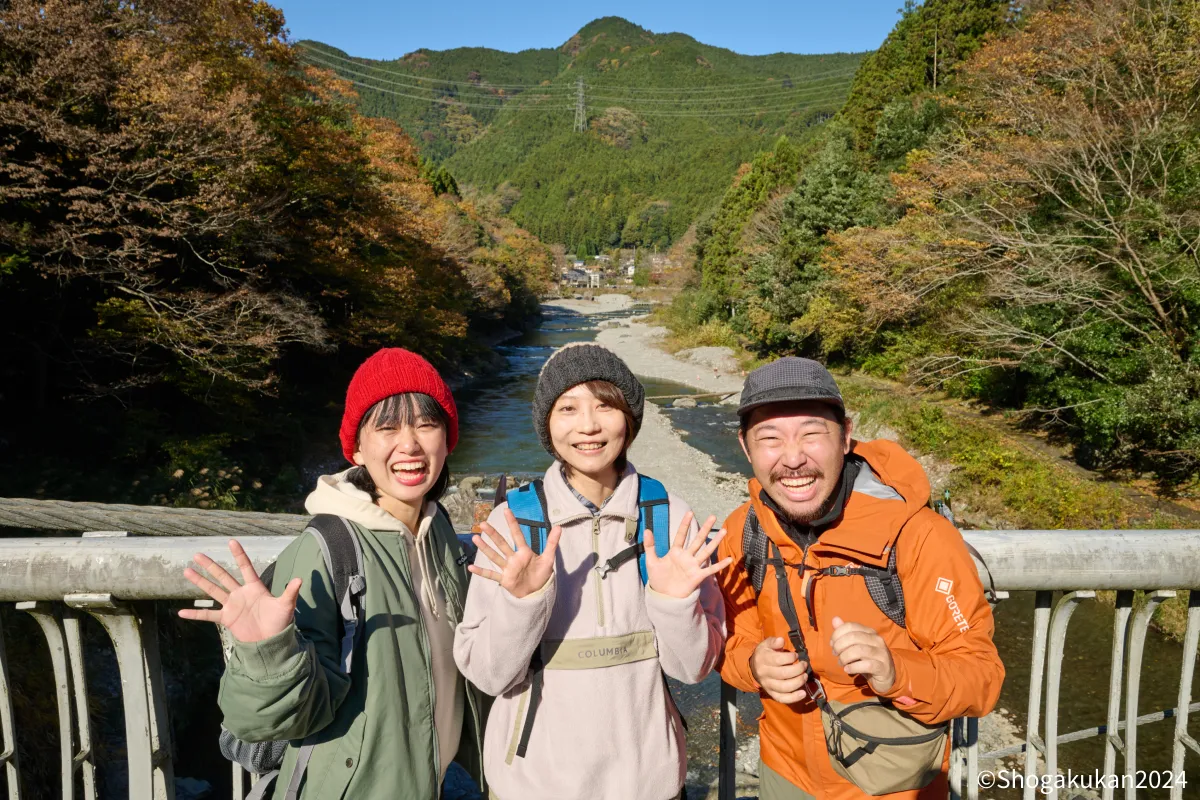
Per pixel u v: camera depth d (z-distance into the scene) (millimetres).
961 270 18469
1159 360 12469
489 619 1360
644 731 1453
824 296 27891
